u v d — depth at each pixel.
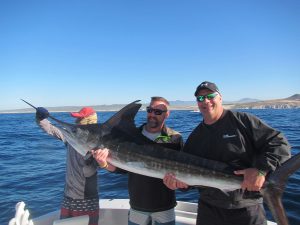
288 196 2.63
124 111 1.56
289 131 8.92
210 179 1.34
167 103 1.62
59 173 4.05
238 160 1.34
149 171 1.46
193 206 1.97
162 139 1.56
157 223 1.55
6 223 2.44
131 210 1.59
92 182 1.72
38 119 1.75
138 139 1.52
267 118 16.83
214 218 1.37
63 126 1.66
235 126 1.35
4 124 19.34
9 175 4.04
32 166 4.64
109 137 1.56
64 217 1.71
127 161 1.50
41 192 3.23
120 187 3.19
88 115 1.82
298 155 1.20
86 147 1.58
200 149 1.42
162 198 1.54
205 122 1.42
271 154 1.25
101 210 1.93
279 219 1.19
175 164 1.41
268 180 1.22
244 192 1.31
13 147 7.20
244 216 1.31
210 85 1.37
